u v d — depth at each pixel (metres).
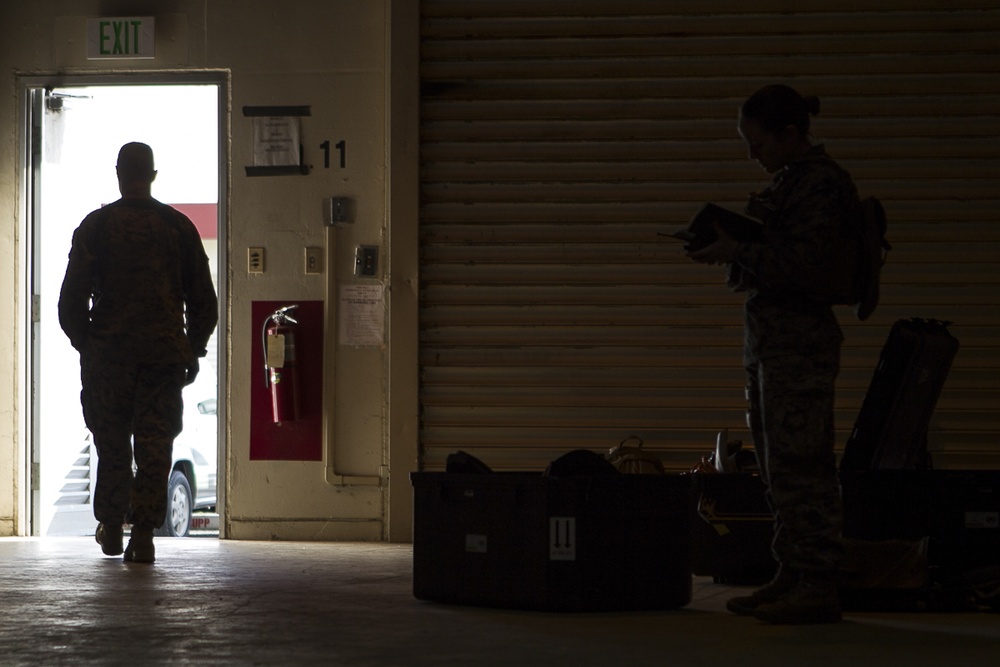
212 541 8.15
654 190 8.16
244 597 5.04
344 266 8.37
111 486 6.58
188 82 8.56
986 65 8.07
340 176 8.41
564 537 4.59
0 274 8.63
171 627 4.17
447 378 8.21
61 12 8.66
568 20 8.23
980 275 8.02
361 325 8.33
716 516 5.82
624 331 8.14
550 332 8.17
